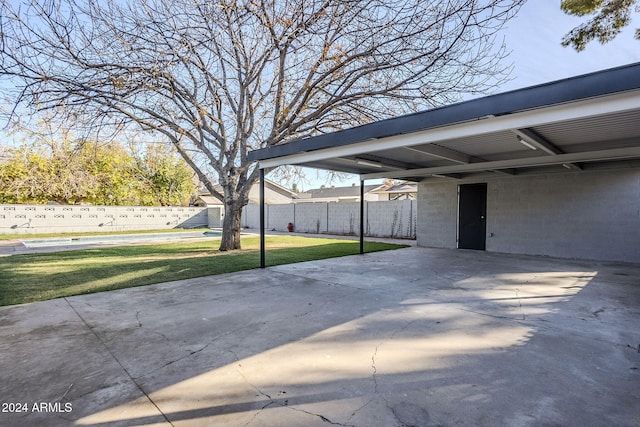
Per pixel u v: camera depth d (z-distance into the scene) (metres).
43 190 17.83
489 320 4.02
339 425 2.09
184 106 9.45
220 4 7.30
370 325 3.86
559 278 6.41
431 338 3.46
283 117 9.80
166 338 3.53
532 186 9.51
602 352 3.10
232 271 7.18
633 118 4.47
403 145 5.33
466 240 10.89
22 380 2.68
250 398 2.40
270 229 21.45
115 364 2.94
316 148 6.28
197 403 2.35
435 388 2.51
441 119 4.64
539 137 5.58
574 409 2.22
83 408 2.30
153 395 2.46
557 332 3.61
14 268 7.59
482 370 2.77
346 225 17.31
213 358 3.05
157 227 21.61
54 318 4.17
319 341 3.41
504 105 4.05
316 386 2.56
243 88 9.71
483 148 6.74
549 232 9.24
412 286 5.78
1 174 17.22
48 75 7.15
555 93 3.68
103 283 6.06
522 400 2.33
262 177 7.65
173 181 24.94
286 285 5.88
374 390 2.49
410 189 24.17
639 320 3.98
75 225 18.34
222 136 10.02
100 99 8.27
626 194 8.08
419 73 8.06
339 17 8.05
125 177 21.89
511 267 7.61
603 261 8.30
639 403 2.29
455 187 11.09
